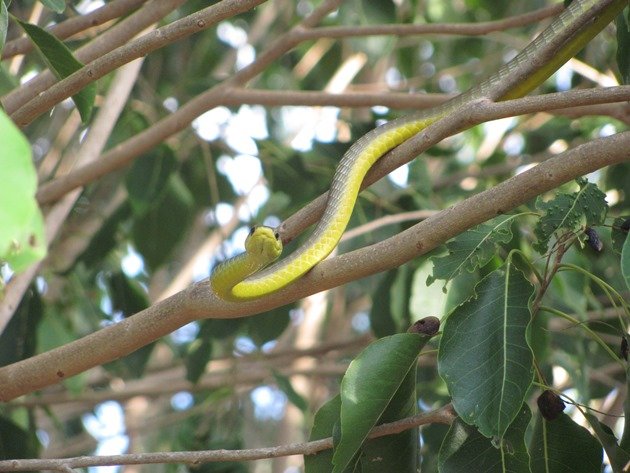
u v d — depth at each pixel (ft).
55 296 33.99
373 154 18.10
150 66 34.76
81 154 24.82
